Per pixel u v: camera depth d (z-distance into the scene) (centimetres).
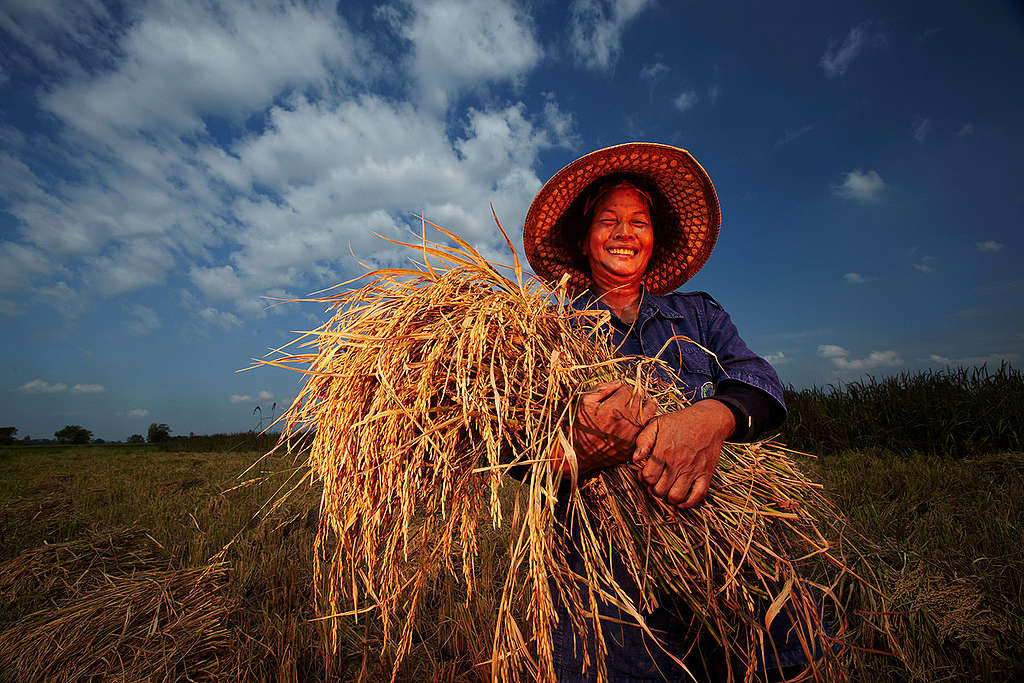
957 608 226
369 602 281
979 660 201
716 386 157
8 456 1341
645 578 127
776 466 151
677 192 211
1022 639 208
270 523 445
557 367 123
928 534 323
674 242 226
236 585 310
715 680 141
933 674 196
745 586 127
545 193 207
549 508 113
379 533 136
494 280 139
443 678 219
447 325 129
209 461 1084
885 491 446
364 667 221
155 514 505
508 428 125
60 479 820
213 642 250
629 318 180
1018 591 245
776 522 138
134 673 225
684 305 183
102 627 252
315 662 240
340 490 133
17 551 397
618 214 187
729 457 146
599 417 118
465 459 132
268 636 253
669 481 118
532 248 223
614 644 139
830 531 219
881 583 234
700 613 127
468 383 126
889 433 702
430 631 259
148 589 285
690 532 129
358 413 131
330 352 136
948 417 652
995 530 316
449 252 142
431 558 138
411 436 125
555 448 119
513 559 116
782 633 134
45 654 234
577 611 130
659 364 162
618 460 123
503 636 126
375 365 127
